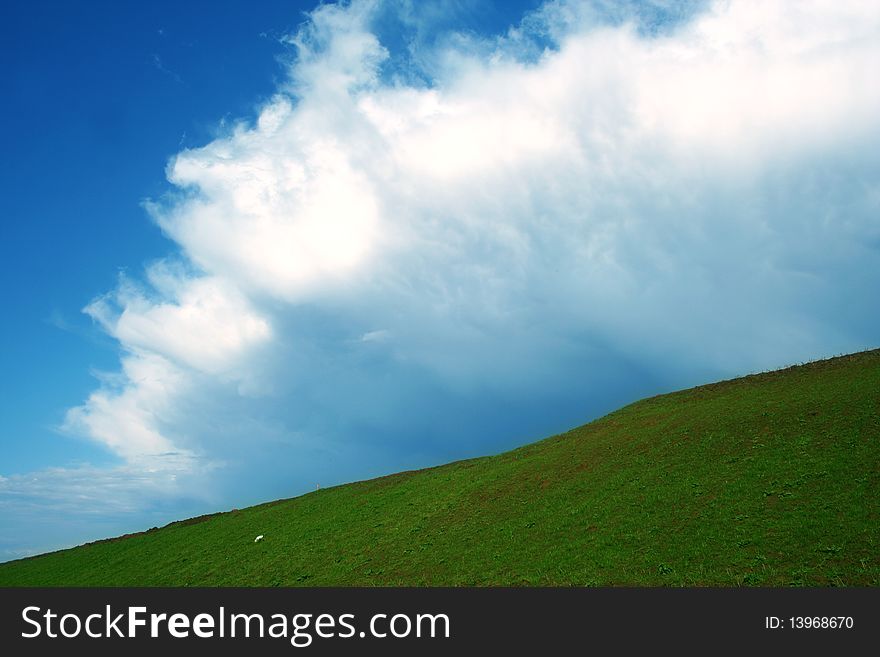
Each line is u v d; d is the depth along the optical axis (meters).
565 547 38.66
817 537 30.03
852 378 53.50
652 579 31.42
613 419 71.62
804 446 41.09
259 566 54.22
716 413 55.62
